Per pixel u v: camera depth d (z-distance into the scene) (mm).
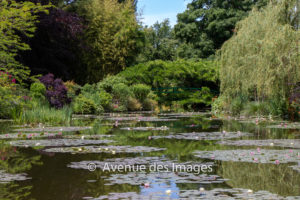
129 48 28844
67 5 29578
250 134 8469
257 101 15781
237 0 35250
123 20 29203
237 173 4211
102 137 7969
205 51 36031
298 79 11438
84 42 27312
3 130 9617
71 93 20031
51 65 25078
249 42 14289
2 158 5270
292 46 11258
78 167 4590
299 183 3727
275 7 12898
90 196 3248
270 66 11594
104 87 22844
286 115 13758
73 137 7957
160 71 27828
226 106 17406
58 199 3170
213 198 3152
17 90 14391
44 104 16016
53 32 23734
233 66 15109
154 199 3129
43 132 9023
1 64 11633
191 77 28531
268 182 3770
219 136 8102
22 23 10961
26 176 4090
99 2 29188
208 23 36094
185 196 3219
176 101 27594
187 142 7086
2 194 3354
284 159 5078
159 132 9094
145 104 24984
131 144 6789
